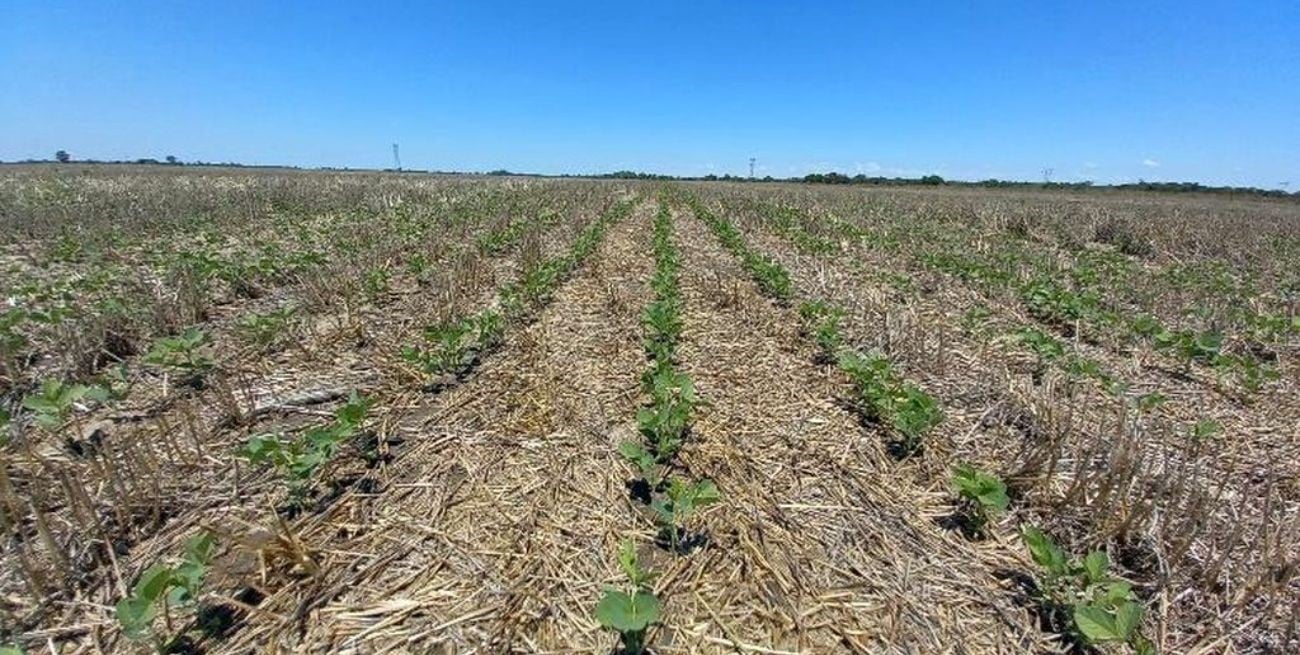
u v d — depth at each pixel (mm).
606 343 6059
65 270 8609
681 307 7367
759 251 11781
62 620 2514
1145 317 6570
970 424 4480
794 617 2697
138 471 3328
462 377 5031
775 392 4973
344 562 2883
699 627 2623
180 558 2863
